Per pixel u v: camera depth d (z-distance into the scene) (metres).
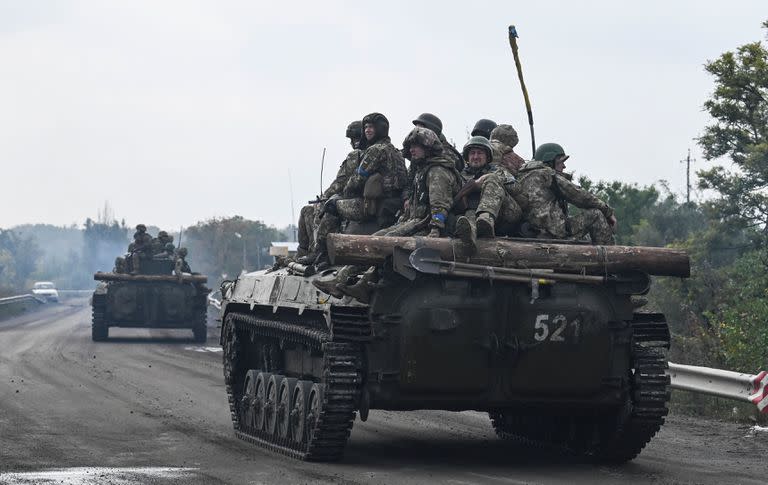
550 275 11.55
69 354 30.95
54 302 83.25
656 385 12.15
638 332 12.34
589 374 12.05
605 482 11.26
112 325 37.91
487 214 11.72
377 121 13.74
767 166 26.81
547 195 12.59
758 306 20.12
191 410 18.30
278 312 14.83
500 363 11.89
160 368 26.69
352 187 13.73
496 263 11.55
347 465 12.30
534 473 11.91
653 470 12.25
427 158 12.38
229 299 17.42
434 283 11.68
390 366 11.80
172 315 38.25
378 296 11.64
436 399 11.97
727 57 28.06
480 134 15.02
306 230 15.30
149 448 13.66
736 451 13.93
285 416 13.61
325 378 11.95
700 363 20.11
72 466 11.99
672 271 11.88
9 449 13.33
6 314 60.84
